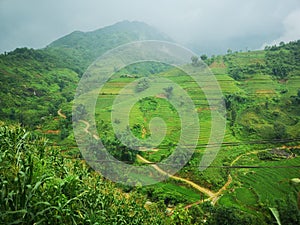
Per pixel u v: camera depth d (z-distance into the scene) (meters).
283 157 35.28
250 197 28.03
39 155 5.40
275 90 49.38
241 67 59.25
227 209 19.52
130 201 9.66
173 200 25.38
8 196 3.57
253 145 36.78
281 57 66.62
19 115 38.62
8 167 4.29
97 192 6.35
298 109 42.69
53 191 4.15
